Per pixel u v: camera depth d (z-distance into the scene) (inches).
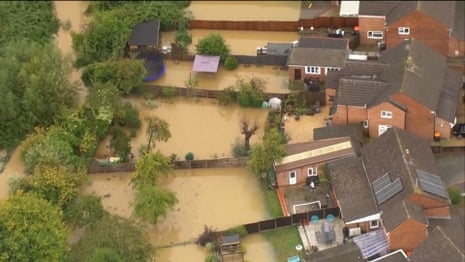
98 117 3806.6
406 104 3590.1
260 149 3499.0
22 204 3134.8
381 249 3147.1
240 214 3464.6
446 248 2935.5
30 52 3978.8
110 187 3629.4
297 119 3875.5
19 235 3038.9
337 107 3705.7
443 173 3545.8
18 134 3848.4
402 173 3243.1
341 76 3870.6
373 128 3708.2
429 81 3708.2
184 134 3890.3
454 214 3248.0
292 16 4566.9
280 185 3533.5
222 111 4013.3
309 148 3558.1
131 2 4630.9
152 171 3474.4
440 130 3661.4
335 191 3371.1
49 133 3693.4
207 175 3666.3
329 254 3100.4
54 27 4613.7
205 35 4507.9
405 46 3863.2
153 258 3245.6
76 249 3139.8
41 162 3489.2
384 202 3206.2
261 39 4441.4
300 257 3198.8
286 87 4082.2
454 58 4074.8
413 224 3068.4
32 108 3804.1
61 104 3887.8
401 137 3408.0
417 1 4116.6
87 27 4463.6
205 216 3464.6
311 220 3368.6
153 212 3299.7
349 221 3223.4
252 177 3627.0
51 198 3368.6
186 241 3353.8
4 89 3764.8
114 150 3769.7
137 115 3927.2
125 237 3129.9
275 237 3339.1
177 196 3570.4
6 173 3698.3
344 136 3617.1
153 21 4441.4
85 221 3314.5
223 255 3228.3
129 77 4028.1
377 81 3705.7
